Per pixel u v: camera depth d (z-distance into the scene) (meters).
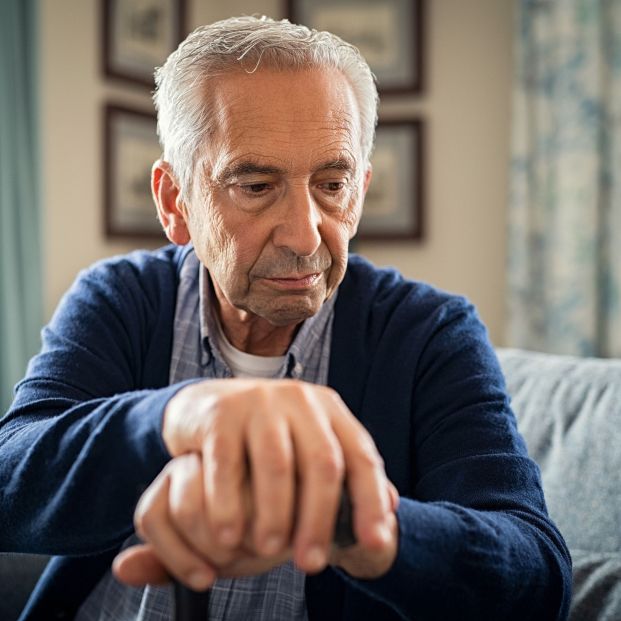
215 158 0.92
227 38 0.92
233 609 1.02
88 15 3.14
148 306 1.16
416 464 1.04
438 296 1.14
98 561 1.08
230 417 0.50
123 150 3.30
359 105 0.98
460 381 1.02
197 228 0.99
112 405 0.73
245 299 0.96
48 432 0.78
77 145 3.11
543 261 3.30
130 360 1.13
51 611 1.09
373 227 3.62
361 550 0.56
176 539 0.50
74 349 1.07
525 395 1.33
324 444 0.49
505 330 3.41
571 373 1.32
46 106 2.98
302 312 0.95
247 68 0.89
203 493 0.49
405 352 1.06
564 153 3.21
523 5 3.26
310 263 0.92
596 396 1.26
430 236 3.58
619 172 3.17
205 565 0.50
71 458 0.74
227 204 0.92
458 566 0.66
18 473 0.78
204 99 0.92
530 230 3.30
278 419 0.49
